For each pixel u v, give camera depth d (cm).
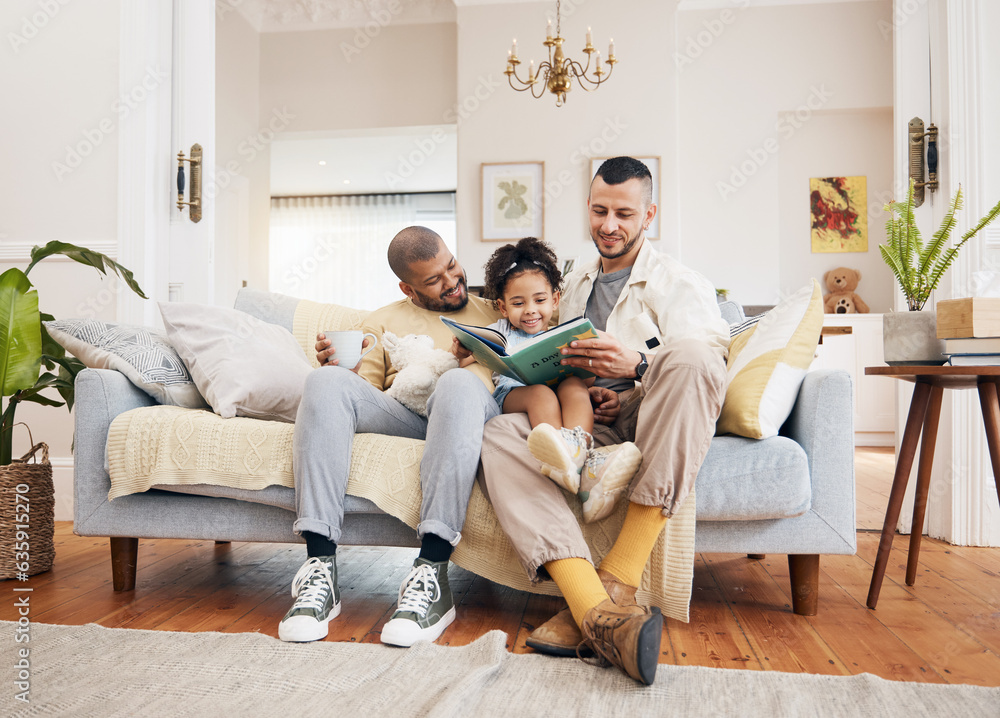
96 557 197
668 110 430
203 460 144
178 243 262
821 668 114
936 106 228
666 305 164
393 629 119
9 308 172
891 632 132
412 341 171
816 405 137
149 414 151
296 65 512
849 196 507
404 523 140
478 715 94
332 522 135
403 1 496
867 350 474
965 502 213
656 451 123
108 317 254
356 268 843
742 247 477
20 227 260
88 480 153
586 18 436
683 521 129
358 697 99
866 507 271
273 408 161
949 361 152
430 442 133
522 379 140
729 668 113
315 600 127
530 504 125
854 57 473
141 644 121
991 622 138
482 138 444
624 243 174
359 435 144
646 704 98
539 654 116
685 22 482
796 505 132
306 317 201
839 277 503
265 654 116
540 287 165
